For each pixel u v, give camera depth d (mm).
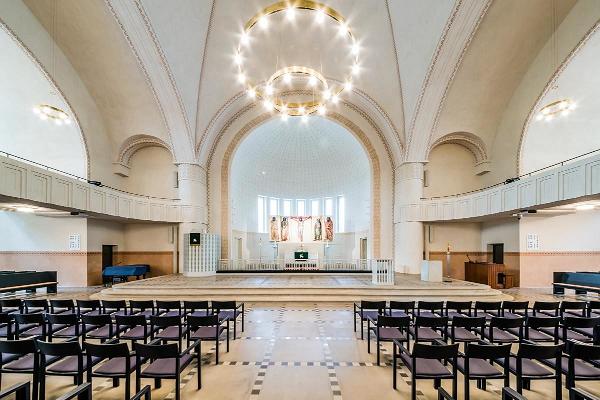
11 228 14844
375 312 7469
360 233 20750
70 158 15016
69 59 13375
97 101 15281
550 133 14516
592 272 12938
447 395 3521
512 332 6008
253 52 15375
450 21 11914
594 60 11977
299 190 23719
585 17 11000
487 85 14500
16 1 10953
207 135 17469
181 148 16844
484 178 17391
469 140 17062
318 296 11078
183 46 13820
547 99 13922
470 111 15625
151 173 18234
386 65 15180
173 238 17734
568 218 14492
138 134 16766
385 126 17672
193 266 15594
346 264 19734
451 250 17516
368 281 13305
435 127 15977
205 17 13344
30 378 5141
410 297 11000
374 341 6824
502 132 15867
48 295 12320
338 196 22859
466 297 11016
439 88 14469
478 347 3812
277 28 14359
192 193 17109
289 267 18797
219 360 5809
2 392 2951
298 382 4969
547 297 11930
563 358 4508
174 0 12055
